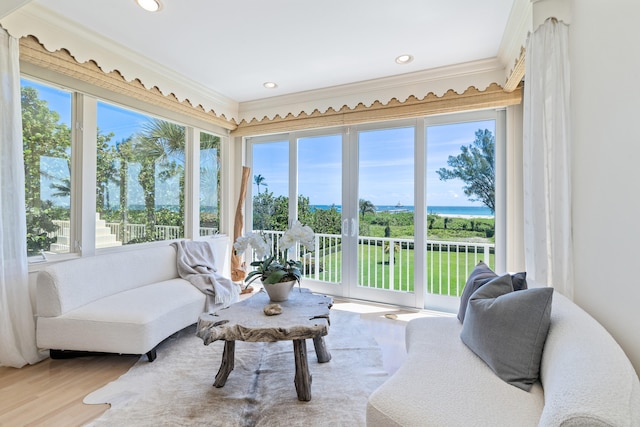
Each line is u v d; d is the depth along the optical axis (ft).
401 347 8.02
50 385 6.23
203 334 5.75
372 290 11.96
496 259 10.12
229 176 14.17
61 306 7.10
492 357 4.29
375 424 3.54
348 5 6.97
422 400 3.60
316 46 8.82
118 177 9.83
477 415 3.36
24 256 7.01
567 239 5.50
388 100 11.04
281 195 13.87
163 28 7.91
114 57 8.80
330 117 12.14
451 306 10.84
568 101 5.52
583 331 3.68
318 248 13.10
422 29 7.92
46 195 8.09
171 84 10.68
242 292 13.53
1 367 6.90
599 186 4.43
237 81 11.39
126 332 6.92
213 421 5.10
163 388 6.10
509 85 8.97
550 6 5.69
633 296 3.57
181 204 12.18
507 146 9.70
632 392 2.62
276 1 6.82
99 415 5.29
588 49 4.76
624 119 3.76
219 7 7.02
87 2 6.82
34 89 7.82
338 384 6.22
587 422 2.45
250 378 6.49
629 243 3.66
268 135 14.12
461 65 9.80
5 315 6.77
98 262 8.14
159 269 9.89
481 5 6.95
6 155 6.67
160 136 11.25
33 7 6.93
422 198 10.99
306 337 5.58
